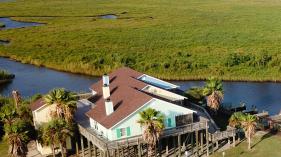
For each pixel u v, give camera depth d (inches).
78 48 5305.1
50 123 2222.0
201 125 2321.6
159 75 4232.3
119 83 2630.4
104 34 6200.8
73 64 4574.3
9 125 2118.6
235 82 4047.7
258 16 7593.5
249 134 2378.2
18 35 6309.1
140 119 2117.4
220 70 4234.7
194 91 3085.6
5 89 3986.2
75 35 6161.4
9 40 6033.5
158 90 2493.8
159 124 2062.0
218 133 2404.0
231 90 3784.5
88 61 4665.4
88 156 2377.0
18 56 5088.6
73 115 2416.3
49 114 2401.6
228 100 3489.2
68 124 2269.9
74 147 2493.8
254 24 6791.3
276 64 4323.3
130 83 2566.4
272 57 4456.2
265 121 2748.5
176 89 2947.8
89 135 2268.7
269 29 6323.8
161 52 4975.4
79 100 2876.5
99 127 2281.0
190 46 5285.4
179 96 2511.1
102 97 2511.1
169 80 4180.6
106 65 4505.4
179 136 2278.5
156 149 2262.6
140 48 5216.5
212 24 6884.8
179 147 2300.7
